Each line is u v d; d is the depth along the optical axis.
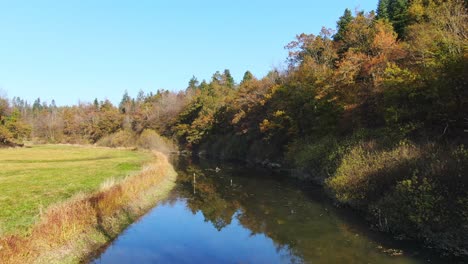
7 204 20.48
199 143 89.69
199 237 18.44
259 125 56.78
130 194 23.62
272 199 27.28
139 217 22.20
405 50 31.17
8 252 11.48
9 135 94.19
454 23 29.27
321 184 30.89
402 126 25.81
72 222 15.65
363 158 24.38
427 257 13.74
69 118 146.75
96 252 15.71
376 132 29.62
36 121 152.00
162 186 31.53
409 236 16.06
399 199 17.23
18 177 32.84
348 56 38.12
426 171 17.19
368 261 13.90
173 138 101.06
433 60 24.95
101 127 129.12
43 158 57.44
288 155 44.22
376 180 20.44
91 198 19.05
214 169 50.09
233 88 112.06
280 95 51.25
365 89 32.84
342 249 15.48
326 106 38.25
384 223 17.61
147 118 114.88
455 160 16.78
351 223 19.19
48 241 13.74
